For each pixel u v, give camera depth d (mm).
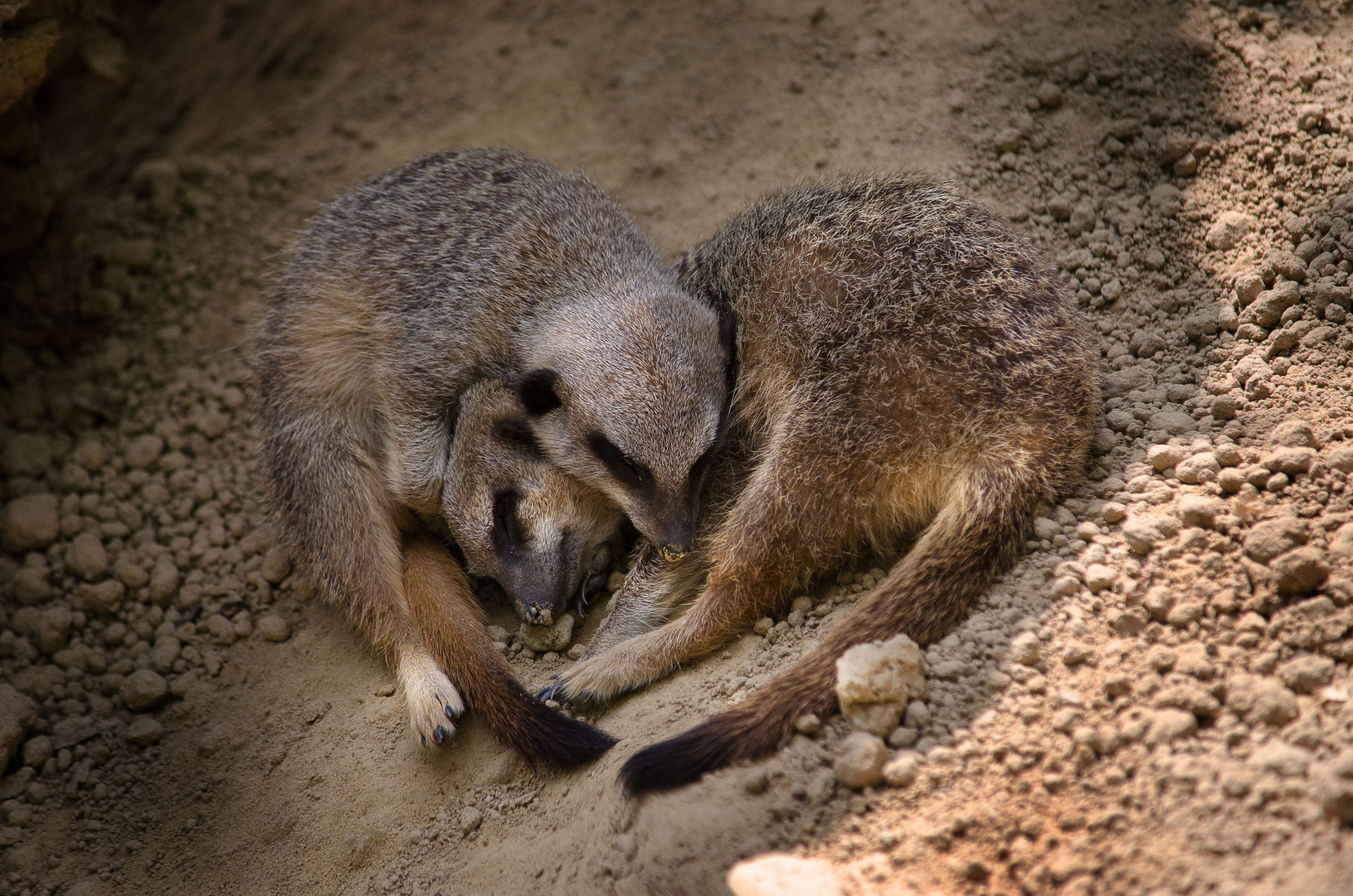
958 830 3979
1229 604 4543
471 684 5531
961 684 4551
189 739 6160
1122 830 3865
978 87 7871
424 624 5965
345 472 6578
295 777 5730
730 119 8719
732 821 4277
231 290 8602
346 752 5738
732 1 9250
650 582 5832
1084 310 6582
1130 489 5254
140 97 10164
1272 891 3480
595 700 5453
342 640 6449
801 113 8492
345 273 6867
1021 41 7945
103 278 8383
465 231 6785
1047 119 7547
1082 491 5367
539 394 6238
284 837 5500
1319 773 3744
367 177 8469
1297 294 5789
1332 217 5980
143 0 10359
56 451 7637
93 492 7383
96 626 6746
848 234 5770
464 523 6215
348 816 5445
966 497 5125
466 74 9844
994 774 4156
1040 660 4566
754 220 6371
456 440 6328
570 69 9539
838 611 5418
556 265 6707
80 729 6242
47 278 8328
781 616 5586
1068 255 6797
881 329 5418
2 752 5980
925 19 8422
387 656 6109
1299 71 6898
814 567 5488
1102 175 7145
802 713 4562
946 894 3812
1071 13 7945
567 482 6238
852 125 8219
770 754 4516
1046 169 7324
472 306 6605
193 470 7523
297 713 6074
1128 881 3699
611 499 6109
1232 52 7188
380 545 6406
